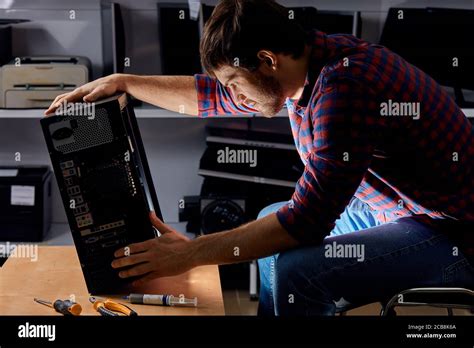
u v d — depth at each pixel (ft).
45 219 9.88
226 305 9.17
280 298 5.33
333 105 4.99
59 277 5.56
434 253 5.38
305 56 5.36
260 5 5.17
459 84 9.32
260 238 5.09
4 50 9.38
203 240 5.14
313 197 5.02
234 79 5.32
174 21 9.26
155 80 6.24
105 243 5.19
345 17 9.29
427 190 5.48
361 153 4.99
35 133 10.14
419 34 9.31
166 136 10.21
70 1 9.73
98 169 5.09
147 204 5.35
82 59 9.45
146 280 5.22
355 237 5.40
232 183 9.36
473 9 9.87
